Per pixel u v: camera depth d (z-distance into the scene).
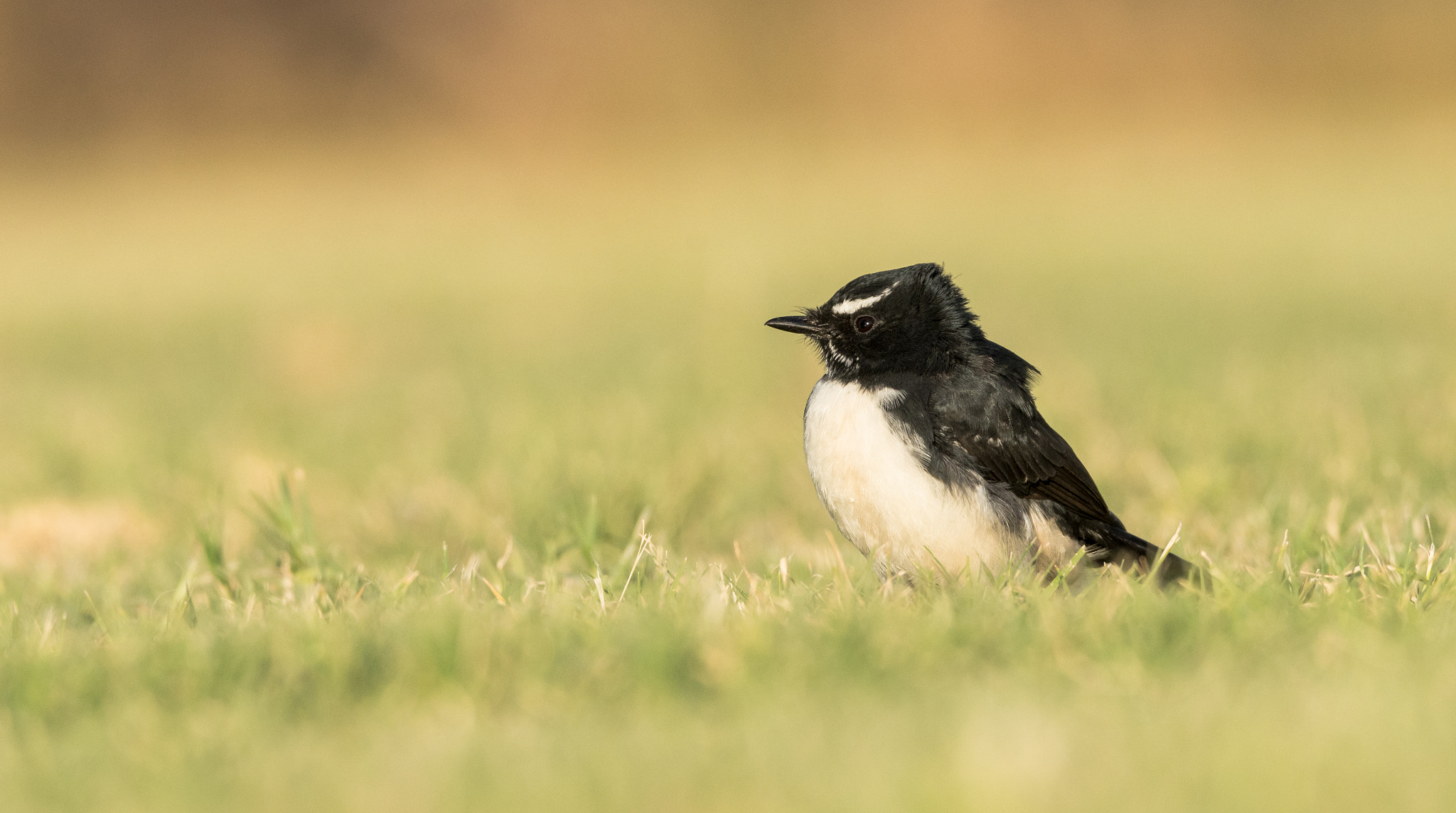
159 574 9.94
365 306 29.39
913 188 42.91
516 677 5.97
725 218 39.41
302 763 5.12
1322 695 5.26
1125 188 40.72
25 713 5.89
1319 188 38.28
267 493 12.92
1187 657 5.96
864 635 6.18
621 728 5.46
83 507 13.00
